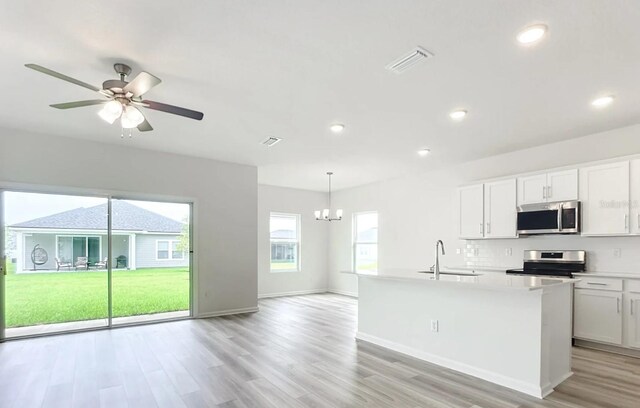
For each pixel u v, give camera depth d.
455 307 3.41
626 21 2.17
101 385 3.00
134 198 5.23
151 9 2.10
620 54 2.56
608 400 2.72
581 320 4.14
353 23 2.24
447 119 3.96
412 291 3.81
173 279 5.61
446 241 6.26
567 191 4.41
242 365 3.46
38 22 2.22
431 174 6.62
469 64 2.74
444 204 6.34
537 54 2.58
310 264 8.77
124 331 4.77
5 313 4.41
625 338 3.81
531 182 4.78
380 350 3.95
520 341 2.93
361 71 2.87
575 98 3.35
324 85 3.13
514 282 3.00
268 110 3.73
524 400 2.72
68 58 2.67
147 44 2.49
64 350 3.93
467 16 2.15
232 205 6.11
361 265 8.24
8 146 4.39
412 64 2.75
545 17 2.15
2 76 2.96
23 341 4.29
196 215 5.73
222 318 5.63
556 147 4.81
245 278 6.18
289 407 2.61
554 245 4.77
